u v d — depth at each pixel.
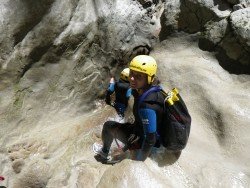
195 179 3.38
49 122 4.09
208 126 4.12
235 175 3.44
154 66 3.10
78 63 4.27
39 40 3.78
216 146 3.93
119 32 4.67
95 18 4.33
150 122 3.06
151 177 3.16
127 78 4.22
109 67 4.68
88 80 4.46
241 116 4.04
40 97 3.98
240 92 4.30
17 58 3.67
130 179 3.12
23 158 3.70
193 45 4.86
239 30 4.38
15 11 3.57
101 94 4.66
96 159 3.85
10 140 3.75
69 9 4.01
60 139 3.98
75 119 4.32
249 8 4.47
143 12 4.98
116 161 3.78
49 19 3.82
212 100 4.25
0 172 3.57
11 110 3.75
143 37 4.98
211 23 4.65
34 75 3.88
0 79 3.62
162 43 5.04
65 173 3.62
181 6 4.88
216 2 4.65
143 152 3.22
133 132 3.47
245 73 4.45
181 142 3.26
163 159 3.48
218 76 4.51
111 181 3.15
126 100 4.30
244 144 3.83
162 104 3.12
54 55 3.98
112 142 3.94
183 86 4.51
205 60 4.68
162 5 5.25
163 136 3.30
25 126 3.89
